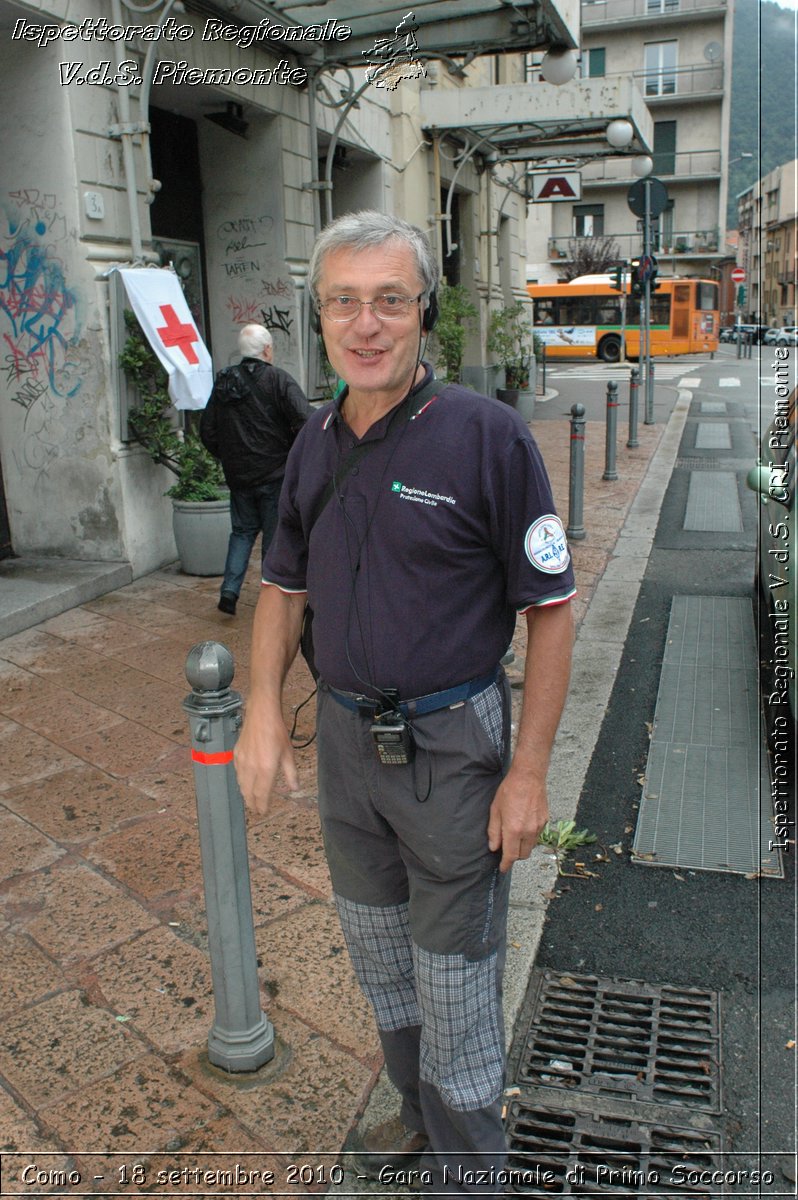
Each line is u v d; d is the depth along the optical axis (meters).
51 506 7.16
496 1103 2.00
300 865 3.52
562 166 19.20
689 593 6.86
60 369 6.88
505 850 1.83
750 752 4.45
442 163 14.29
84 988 2.90
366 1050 2.64
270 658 2.09
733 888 3.45
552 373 29.59
